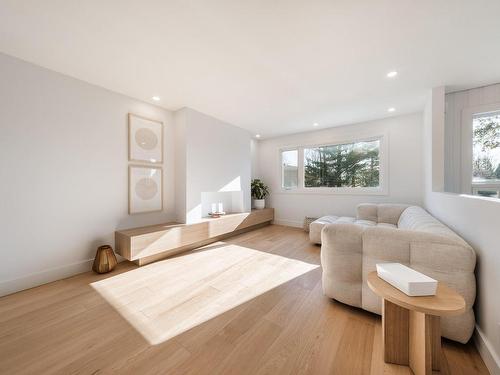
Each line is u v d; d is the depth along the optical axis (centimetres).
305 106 320
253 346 131
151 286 208
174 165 343
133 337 139
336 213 436
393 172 372
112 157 268
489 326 116
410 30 160
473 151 260
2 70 191
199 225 323
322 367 115
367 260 153
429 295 102
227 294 193
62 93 226
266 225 507
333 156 446
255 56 194
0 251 192
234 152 418
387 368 115
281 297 188
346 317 159
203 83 247
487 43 175
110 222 267
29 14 143
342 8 140
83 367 116
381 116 368
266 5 138
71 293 194
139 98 290
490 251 117
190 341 135
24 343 133
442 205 219
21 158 203
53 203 222
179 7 139
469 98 259
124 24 154
